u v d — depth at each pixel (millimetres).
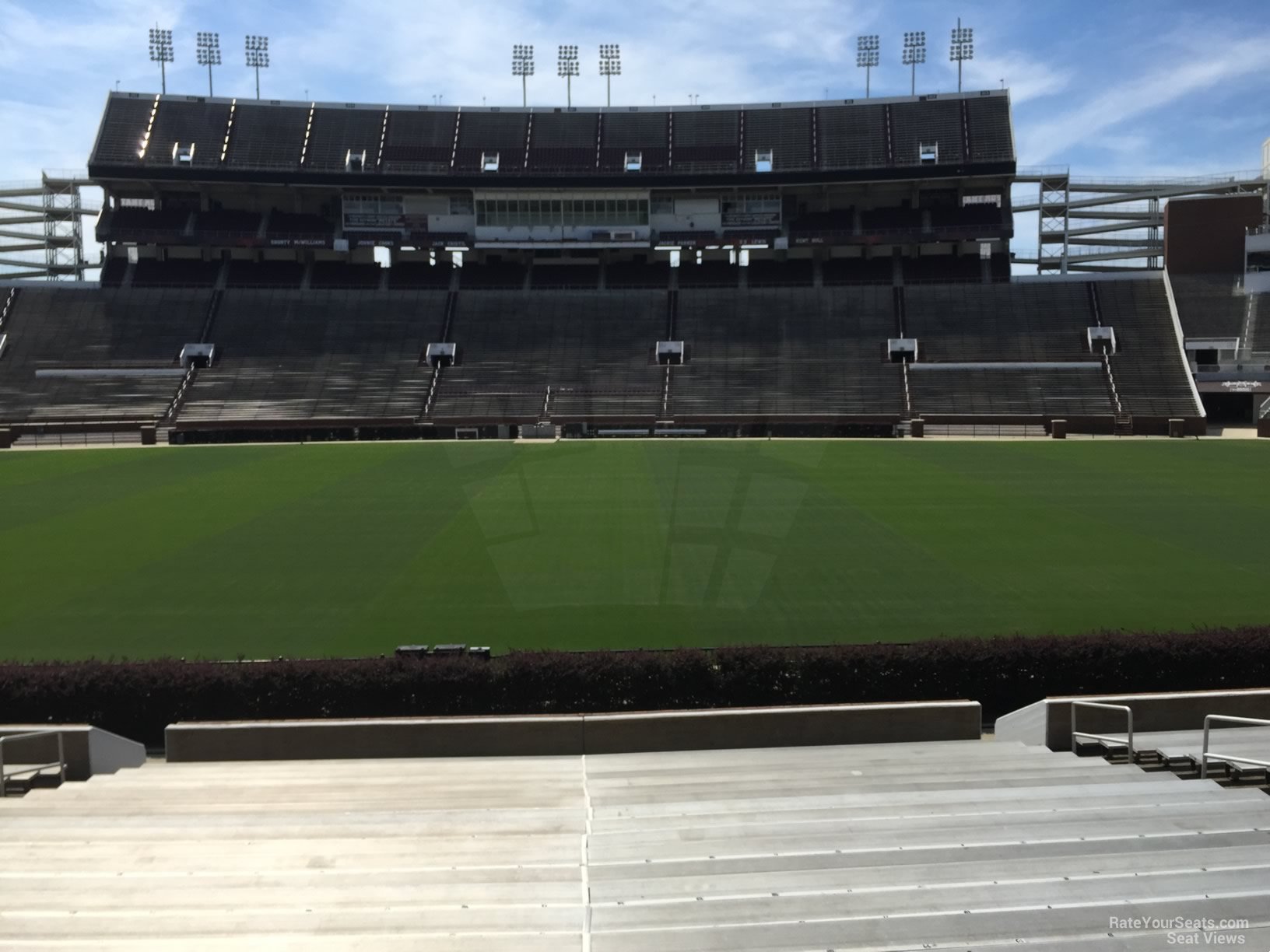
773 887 5777
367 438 53250
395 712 12867
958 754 10125
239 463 41125
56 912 5504
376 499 32438
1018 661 13109
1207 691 12461
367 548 25359
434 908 5410
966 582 21688
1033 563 23266
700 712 11102
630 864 6133
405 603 20484
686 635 18234
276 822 7551
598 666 12977
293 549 25344
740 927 5082
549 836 6867
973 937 5012
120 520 29250
